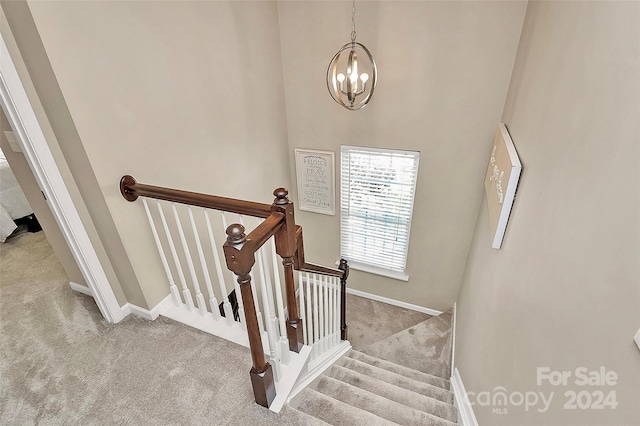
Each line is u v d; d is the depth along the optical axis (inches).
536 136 66.0
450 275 155.6
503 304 71.7
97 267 84.9
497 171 92.2
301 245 75.2
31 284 109.6
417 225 149.8
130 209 81.6
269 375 67.3
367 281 176.9
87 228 81.2
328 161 151.6
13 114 65.3
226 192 118.3
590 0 48.1
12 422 68.2
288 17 128.4
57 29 61.4
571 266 43.5
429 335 150.6
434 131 127.8
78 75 66.1
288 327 78.5
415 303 171.3
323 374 100.8
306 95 141.1
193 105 97.0
